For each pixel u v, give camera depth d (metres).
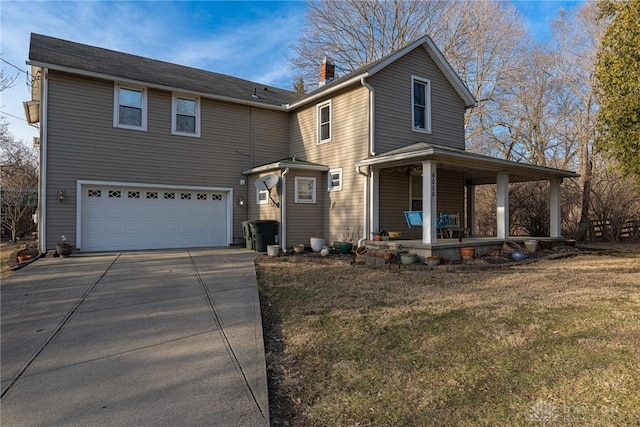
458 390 2.84
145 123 11.46
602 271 7.64
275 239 11.49
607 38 9.86
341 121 11.90
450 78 13.01
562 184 17.80
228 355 3.65
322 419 2.55
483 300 5.33
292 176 11.74
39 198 10.19
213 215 12.80
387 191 11.55
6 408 2.73
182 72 13.84
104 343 4.00
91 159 10.61
